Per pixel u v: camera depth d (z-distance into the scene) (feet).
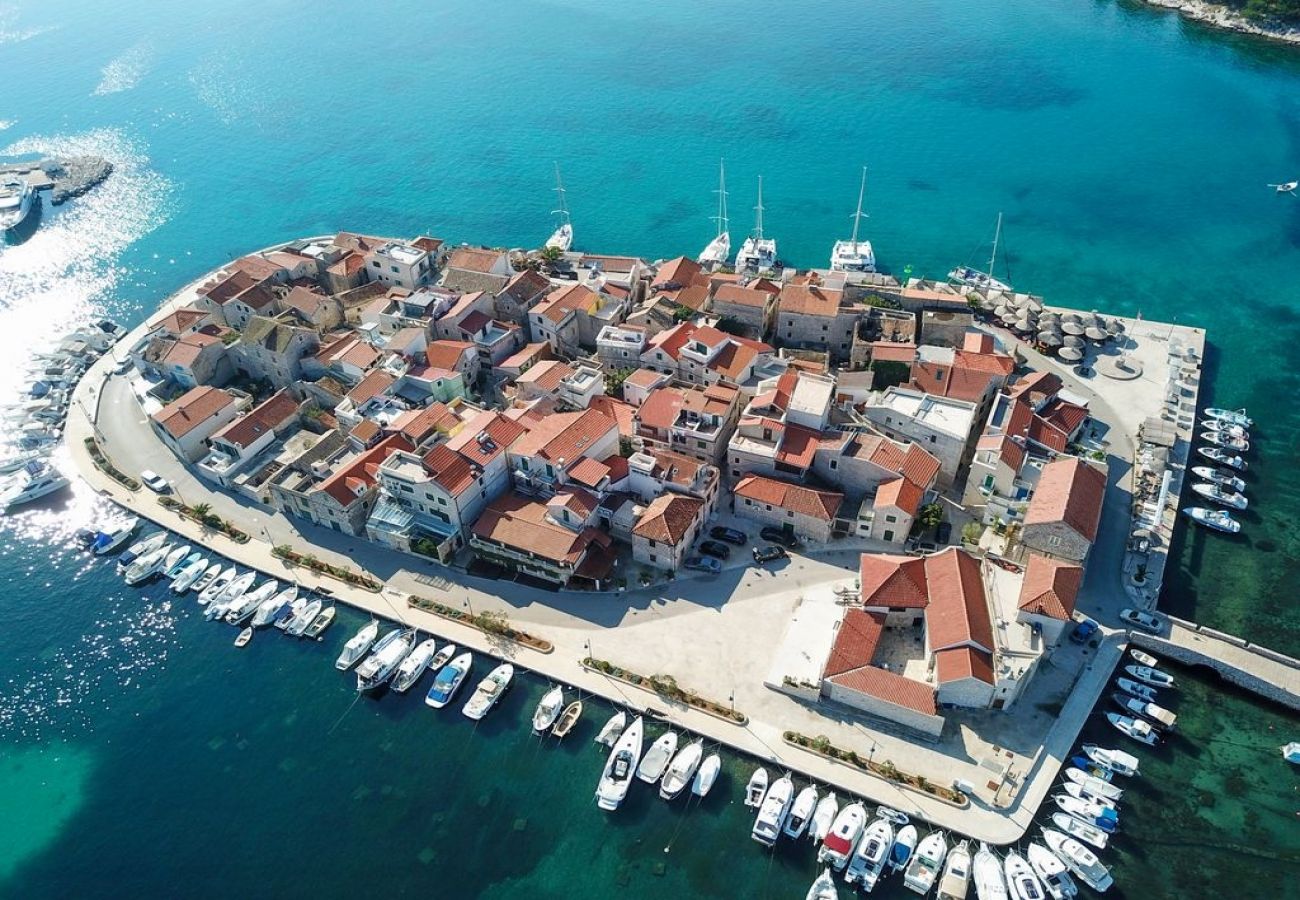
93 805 312.29
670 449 405.80
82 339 540.93
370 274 558.97
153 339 499.92
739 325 485.97
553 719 319.27
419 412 419.54
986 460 372.99
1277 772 298.35
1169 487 397.39
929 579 336.29
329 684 343.87
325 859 291.79
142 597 385.29
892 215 652.48
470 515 383.86
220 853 295.69
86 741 332.19
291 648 358.02
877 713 309.42
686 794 296.92
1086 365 474.08
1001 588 333.42
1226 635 326.85
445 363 455.63
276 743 325.83
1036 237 618.44
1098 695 317.01
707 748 307.58
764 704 317.83
